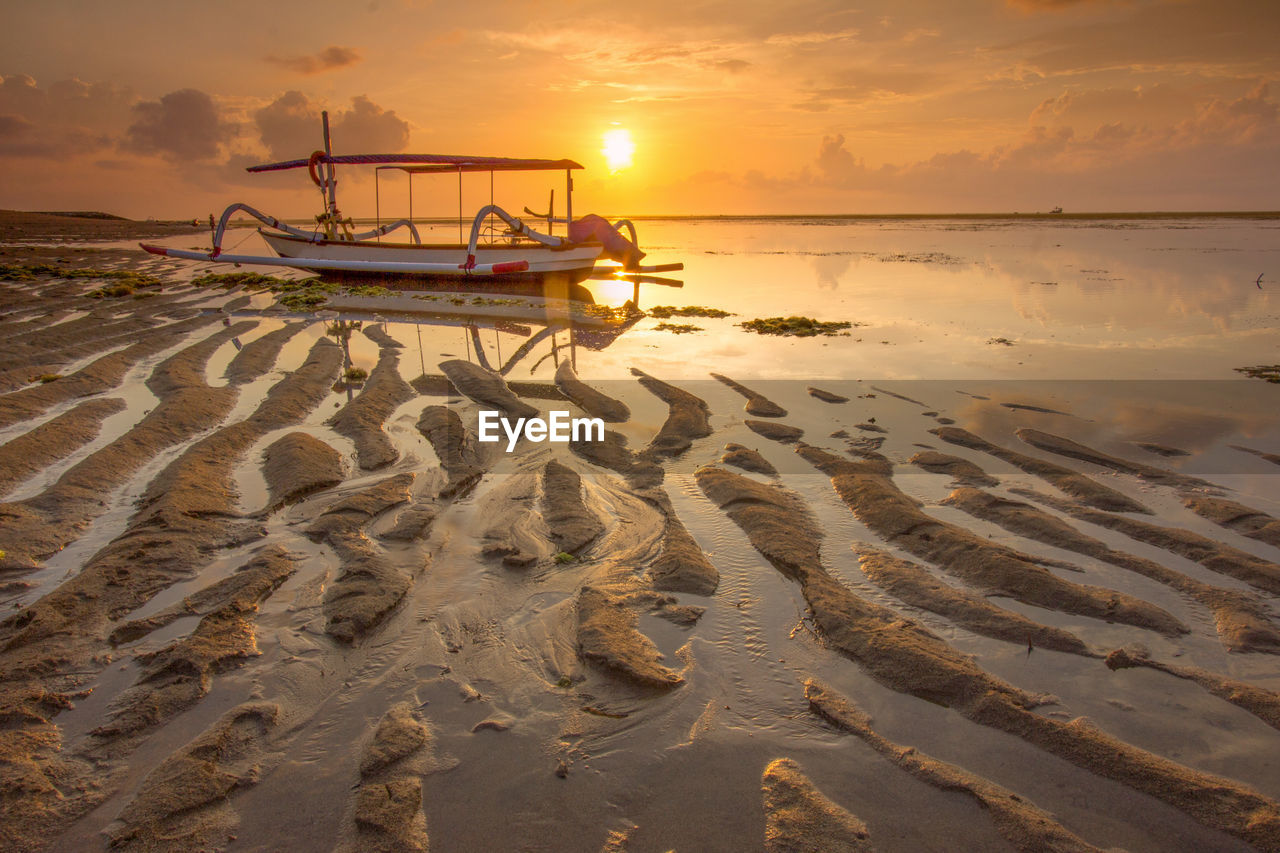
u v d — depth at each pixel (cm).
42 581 602
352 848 359
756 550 657
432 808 382
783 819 373
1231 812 367
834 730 438
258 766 412
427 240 5328
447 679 486
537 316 2044
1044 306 2147
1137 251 4112
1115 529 675
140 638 526
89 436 947
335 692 473
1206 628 527
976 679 467
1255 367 1327
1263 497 743
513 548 656
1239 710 443
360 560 630
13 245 4347
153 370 1302
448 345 1584
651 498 769
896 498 743
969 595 571
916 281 2845
